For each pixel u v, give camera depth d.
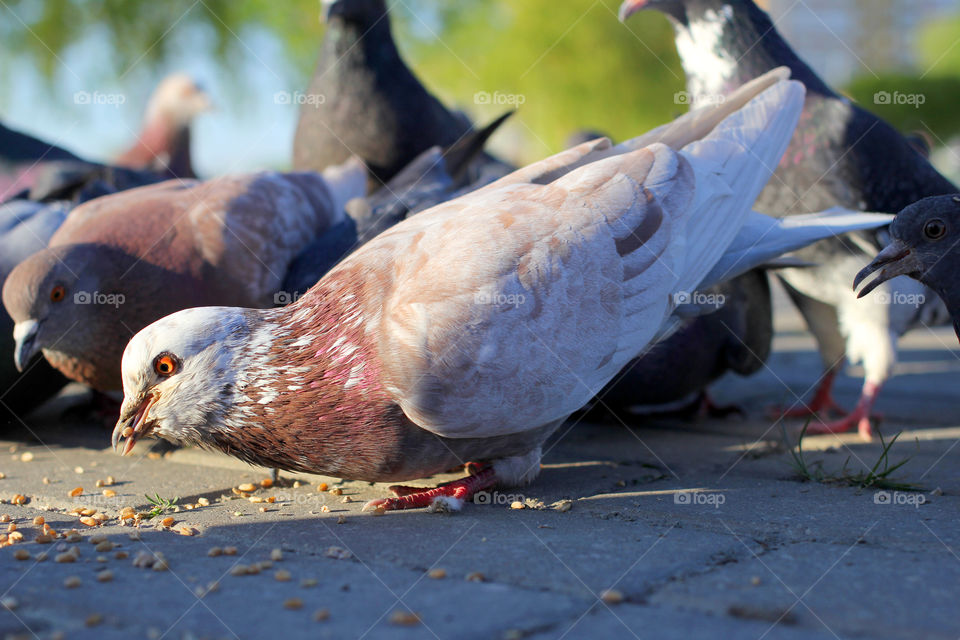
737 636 0.32
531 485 0.48
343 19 0.74
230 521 0.43
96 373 0.57
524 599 0.35
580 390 0.45
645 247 0.46
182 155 1.31
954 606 0.34
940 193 0.61
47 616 0.34
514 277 0.43
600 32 2.27
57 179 0.70
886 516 0.43
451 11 2.23
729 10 0.62
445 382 0.42
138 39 1.93
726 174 0.49
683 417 0.66
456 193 0.60
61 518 0.44
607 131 2.33
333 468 0.45
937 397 0.71
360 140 0.76
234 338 0.44
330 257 0.58
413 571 0.37
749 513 0.43
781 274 0.63
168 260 0.57
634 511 0.44
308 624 0.33
